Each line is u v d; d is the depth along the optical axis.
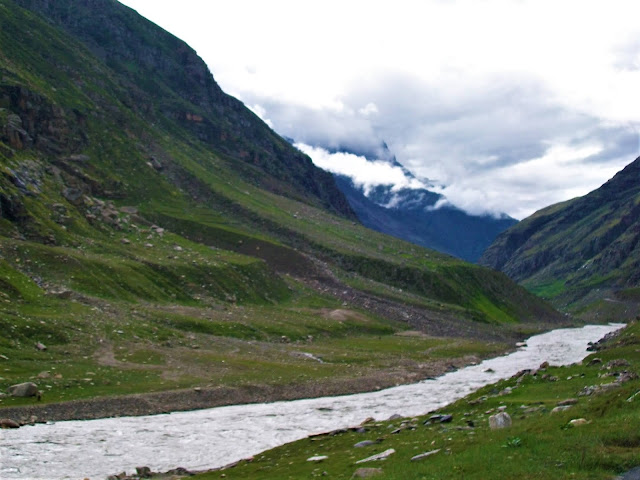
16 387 75.38
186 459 56.03
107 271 156.25
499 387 69.25
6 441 59.81
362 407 84.81
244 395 91.12
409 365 131.62
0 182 166.00
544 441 35.25
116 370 94.31
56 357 95.00
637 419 36.03
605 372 66.38
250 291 198.50
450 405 64.75
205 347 124.56
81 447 59.03
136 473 48.94
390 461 39.88
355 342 164.62
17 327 99.88
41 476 49.19
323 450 51.28
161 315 139.75
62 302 124.38
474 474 31.64
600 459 30.64
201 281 186.25
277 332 155.00
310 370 114.19
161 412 79.00
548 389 61.75
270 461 50.09
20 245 146.00
